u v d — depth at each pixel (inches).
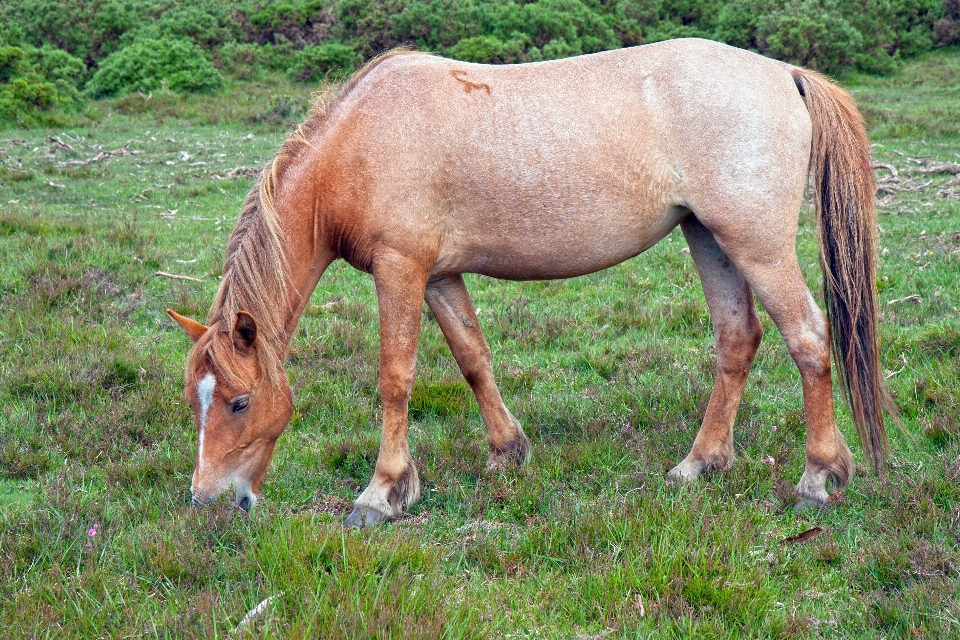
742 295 155.0
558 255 146.2
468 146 139.3
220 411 129.0
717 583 115.0
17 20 918.4
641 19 1060.5
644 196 141.9
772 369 207.2
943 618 107.3
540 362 217.8
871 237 143.5
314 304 262.2
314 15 1010.7
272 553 120.1
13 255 283.6
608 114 139.6
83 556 126.9
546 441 174.6
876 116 642.8
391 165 138.9
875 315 143.6
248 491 135.8
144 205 412.5
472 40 913.5
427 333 233.8
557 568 124.8
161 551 122.6
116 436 170.6
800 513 141.9
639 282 281.9
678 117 139.2
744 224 138.3
